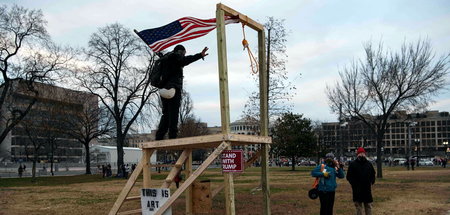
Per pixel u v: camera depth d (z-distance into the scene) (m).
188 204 9.77
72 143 77.94
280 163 90.69
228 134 7.16
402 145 156.50
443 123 156.00
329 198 9.74
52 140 53.56
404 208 13.40
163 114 8.96
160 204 7.82
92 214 13.36
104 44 45.47
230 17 8.13
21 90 40.00
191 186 9.55
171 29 8.31
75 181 38.88
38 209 14.98
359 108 31.78
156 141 8.29
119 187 28.00
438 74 34.53
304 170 58.59
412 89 29.80
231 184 7.14
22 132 54.81
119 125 48.06
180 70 8.66
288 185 24.52
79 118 51.16
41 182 37.34
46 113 46.78
